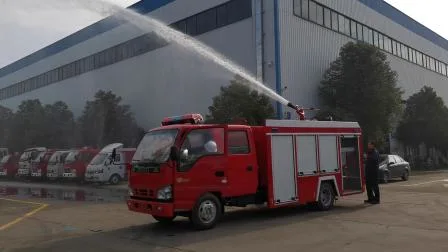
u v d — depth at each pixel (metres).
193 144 10.10
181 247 8.48
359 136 14.30
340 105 31.33
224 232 9.84
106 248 8.60
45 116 46.22
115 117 39.91
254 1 29.12
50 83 53.28
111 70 42.53
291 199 11.79
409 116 43.38
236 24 30.34
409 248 7.98
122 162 28.72
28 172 33.78
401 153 44.53
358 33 37.41
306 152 12.40
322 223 10.75
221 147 10.55
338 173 13.30
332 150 13.24
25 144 45.91
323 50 32.38
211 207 10.28
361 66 30.61
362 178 14.11
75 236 9.95
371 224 10.48
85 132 41.69
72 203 16.61
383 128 31.70
